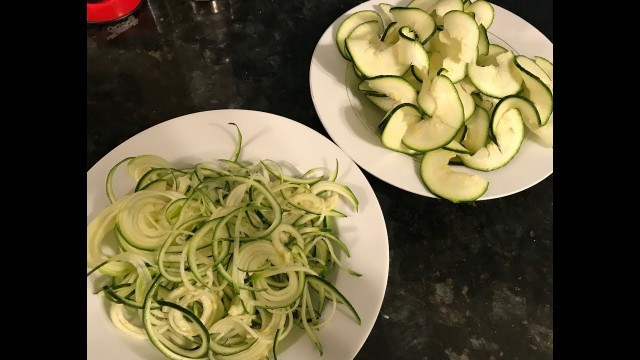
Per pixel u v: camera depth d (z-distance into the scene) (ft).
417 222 1.25
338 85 1.33
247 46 1.52
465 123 1.29
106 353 0.96
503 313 1.14
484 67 1.33
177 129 1.19
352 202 1.13
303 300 1.02
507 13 1.50
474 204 1.29
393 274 1.18
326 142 1.21
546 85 1.30
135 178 1.13
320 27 1.58
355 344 0.96
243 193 1.13
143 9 1.57
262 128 1.21
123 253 1.02
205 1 1.59
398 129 1.23
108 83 1.42
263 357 0.99
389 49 1.35
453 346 1.10
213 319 1.04
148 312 0.98
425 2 1.47
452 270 1.19
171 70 1.46
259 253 1.07
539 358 1.09
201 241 1.06
